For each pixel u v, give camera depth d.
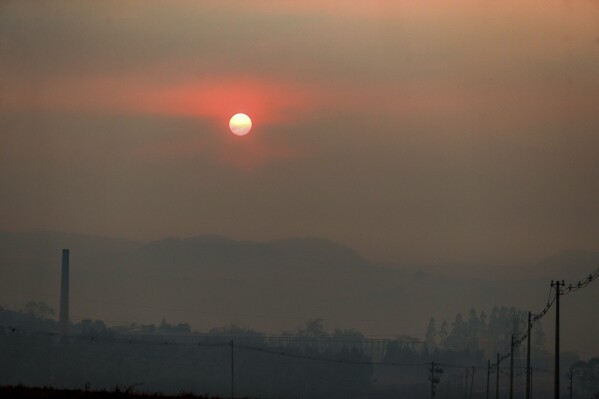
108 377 155.12
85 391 63.59
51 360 155.25
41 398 57.31
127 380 154.50
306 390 157.62
